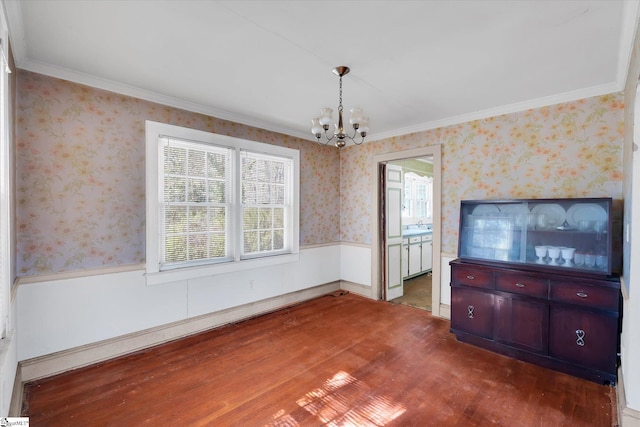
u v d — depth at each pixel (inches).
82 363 100.8
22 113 90.0
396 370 99.7
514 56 86.0
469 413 78.5
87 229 102.3
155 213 116.7
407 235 222.5
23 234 90.4
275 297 160.9
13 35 73.1
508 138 128.2
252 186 151.5
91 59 89.2
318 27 73.0
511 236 120.4
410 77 100.3
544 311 101.2
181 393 87.0
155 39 78.6
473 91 111.9
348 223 194.4
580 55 84.9
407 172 251.1
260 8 65.9
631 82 79.4
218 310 137.3
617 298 87.9
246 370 99.5
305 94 115.9
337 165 196.9
